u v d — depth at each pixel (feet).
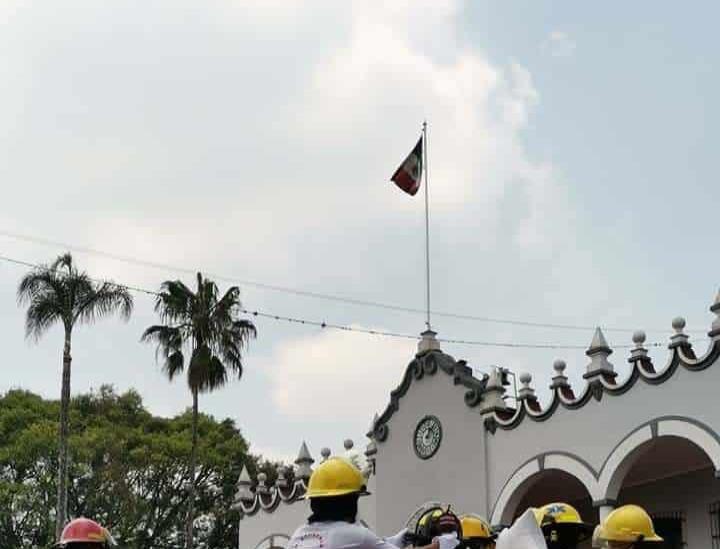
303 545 23.63
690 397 83.20
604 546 30.73
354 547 23.38
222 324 136.56
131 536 177.88
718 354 81.87
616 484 87.45
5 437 183.93
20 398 194.59
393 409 108.58
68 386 131.23
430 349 106.52
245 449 200.44
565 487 104.42
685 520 96.43
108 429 184.24
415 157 111.86
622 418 87.56
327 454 118.32
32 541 171.32
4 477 175.11
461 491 99.30
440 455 102.42
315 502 24.11
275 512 123.65
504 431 96.99
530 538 26.13
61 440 130.00
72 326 130.00
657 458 94.99
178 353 137.08
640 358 87.51
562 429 92.07
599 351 90.58
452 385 102.78
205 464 188.44
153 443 185.68
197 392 136.46
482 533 33.17
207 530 191.31
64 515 128.47
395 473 106.52
